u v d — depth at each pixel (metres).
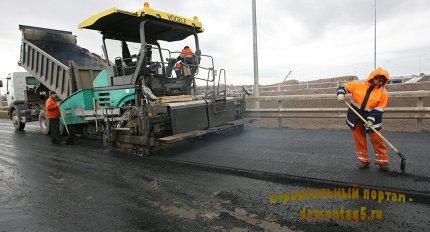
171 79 7.02
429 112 6.98
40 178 4.88
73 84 8.20
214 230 2.88
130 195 3.93
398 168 4.43
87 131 8.20
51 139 8.34
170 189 4.07
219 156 5.66
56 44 10.04
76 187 4.35
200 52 7.54
